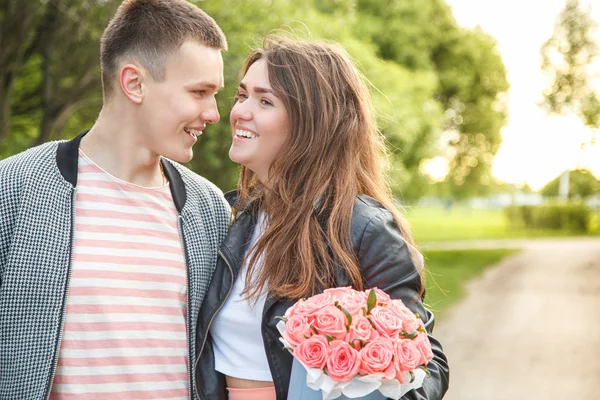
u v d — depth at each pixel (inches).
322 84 92.4
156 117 90.4
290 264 88.3
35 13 319.9
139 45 89.7
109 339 86.3
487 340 331.3
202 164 316.2
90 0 319.3
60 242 85.1
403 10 740.0
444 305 431.2
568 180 1422.2
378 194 95.3
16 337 83.0
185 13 91.1
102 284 86.8
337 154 92.4
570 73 1103.0
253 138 94.1
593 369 274.8
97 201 89.7
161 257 91.3
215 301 93.0
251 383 90.4
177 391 90.3
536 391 243.4
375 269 85.9
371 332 73.5
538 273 623.5
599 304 446.6
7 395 83.5
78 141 91.4
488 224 1689.2
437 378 82.9
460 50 882.8
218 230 99.3
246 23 318.7
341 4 454.3
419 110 538.0
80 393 84.8
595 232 1309.1
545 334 346.9
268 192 94.7
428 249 869.8
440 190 1350.9
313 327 74.3
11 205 84.0
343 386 71.6
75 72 358.9
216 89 93.4
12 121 413.7
